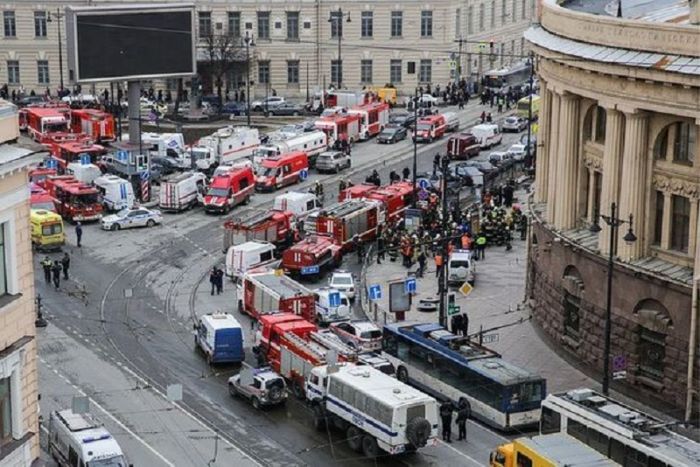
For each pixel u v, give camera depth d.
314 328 109.81
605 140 106.88
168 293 134.38
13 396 65.31
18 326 65.50
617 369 100.75
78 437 87.50
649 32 100.62
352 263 146.75
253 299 125.56
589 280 108.62
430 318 125.81
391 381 95.75
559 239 113.19
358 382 95.06
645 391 103.06
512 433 97.94
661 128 102.06
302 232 154.50
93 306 129.12
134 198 169.12
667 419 99.56
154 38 181.38
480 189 172.12
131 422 99.44
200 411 102.06
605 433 83.31
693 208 100.44
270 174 178.50
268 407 102.75
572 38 110.44
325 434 97.94
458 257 137.00
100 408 102.00
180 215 166.62
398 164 196.12
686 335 99.19
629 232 97.25
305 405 104.12
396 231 150.25
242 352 112.75
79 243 150.88
